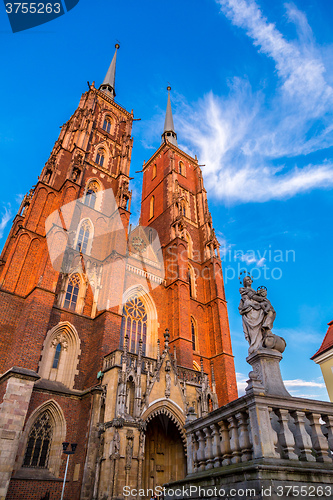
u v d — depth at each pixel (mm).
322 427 9266
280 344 10719
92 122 50375
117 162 51312
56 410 27375
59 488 24312
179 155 67500
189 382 30297
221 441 9070
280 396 8250
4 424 22688
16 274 32344
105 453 22891
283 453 7742
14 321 30297
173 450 28812
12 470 21719
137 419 24625
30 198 46094
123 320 38031
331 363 26188
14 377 24641
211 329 46125
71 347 31734
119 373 26141
